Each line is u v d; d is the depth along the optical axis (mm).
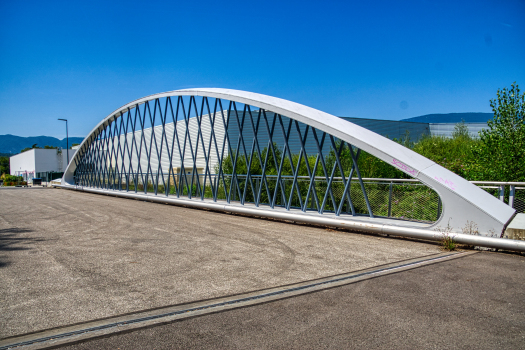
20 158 73625
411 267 5551
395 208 9984
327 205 12109
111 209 14469
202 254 6449
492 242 6496
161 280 4875
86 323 3480
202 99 13930
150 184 23766
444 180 7402
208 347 2990
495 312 3752
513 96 11500
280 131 23750
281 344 3045
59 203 17328
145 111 18297
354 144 8617
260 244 7379
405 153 8195
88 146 27312
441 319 3568
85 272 5262
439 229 7297
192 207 15070
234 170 12695
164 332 3281
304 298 4168
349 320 3541
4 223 10375
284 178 13219
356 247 7098
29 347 2988
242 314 3697
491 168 11797
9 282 4773
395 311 3771
